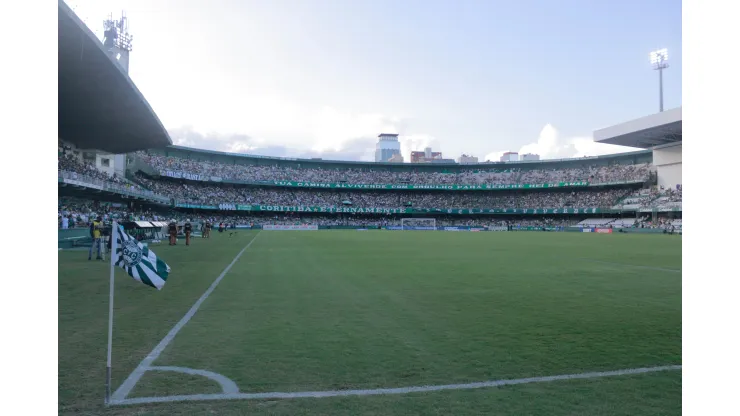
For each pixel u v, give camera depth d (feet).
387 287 45.11
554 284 47.96
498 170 362.53
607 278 53.26
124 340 24.75
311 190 341.82
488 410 15.78
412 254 88.63
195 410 15.65
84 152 163.63
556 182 319.47
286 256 81.51
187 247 104.32
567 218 318.45
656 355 22.36
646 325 28.89
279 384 18.16
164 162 275.18
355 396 16.98
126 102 104.94
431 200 346.33
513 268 63.98
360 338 25.43
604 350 23.22
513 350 23.16
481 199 343.67
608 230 260.83
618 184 294.25
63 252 83.51
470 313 32.58
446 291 42.78
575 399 16.79
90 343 24.08
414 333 26.63
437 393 17.33
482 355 22.29
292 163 352.90
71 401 16.34
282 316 31.27
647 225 255.70
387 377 19.06
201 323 28.96
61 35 71.82
